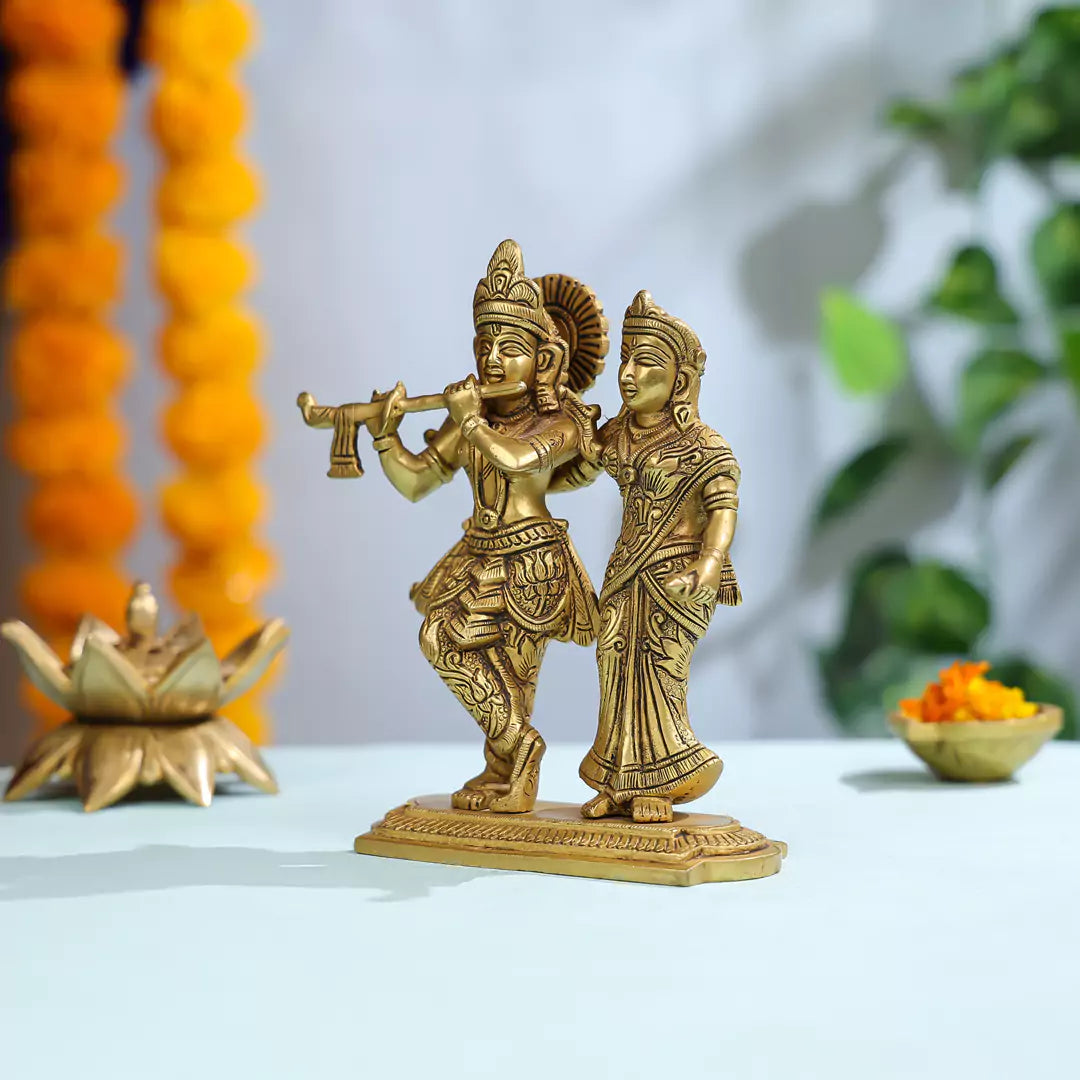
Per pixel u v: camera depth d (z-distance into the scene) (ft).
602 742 3.58
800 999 2.40
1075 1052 2.14
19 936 2.87
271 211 9.76
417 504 9.86
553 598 3.74
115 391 9.07
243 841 3.89
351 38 9.78
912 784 4.74
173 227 7.93
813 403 10.04
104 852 3.73
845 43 10.01
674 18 9.95
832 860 3.55
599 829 3.44
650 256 9.98
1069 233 9.37
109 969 2.62
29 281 7.87
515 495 3.77
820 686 9.87
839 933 2.83
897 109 9.61
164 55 7.82
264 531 9.82
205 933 2.88
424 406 3.80
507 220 9.91
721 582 3.50
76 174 7.82
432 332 9.86
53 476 7.95
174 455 8.65
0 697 9.61
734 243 10.00
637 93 9.96
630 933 2.84
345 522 9.87
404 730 9.96
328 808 4.44
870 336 9.29
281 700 9.90
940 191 10.02
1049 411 10.15
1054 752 5.47
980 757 4.64
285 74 9.75
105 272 7.95
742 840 3.41
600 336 3.88
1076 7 9.19
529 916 2.99
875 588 9.65
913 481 10.12
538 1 9.89
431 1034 2.25
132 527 8.18
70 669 4.71
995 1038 2.21
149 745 4.54
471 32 9.87
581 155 9.94
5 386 9.36
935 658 9.59
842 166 10.03
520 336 3.76
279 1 9.73
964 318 9.33
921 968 2.58
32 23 7.59
